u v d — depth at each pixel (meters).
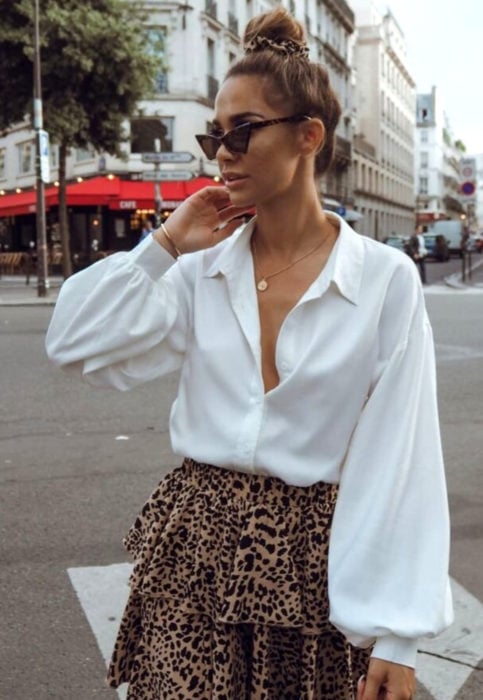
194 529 1.48
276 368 1.45
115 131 22.02
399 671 1.31
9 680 2.89
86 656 3.06
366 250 1.48
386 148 67.56
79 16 20.11
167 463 5.58
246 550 1.43
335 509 1.42
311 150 1.45
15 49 20.20
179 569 1.49
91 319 1.52
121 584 3.66
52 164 33.56
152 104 29.83
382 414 1.41
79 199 29.11
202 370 1.51
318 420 1.43
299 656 1.48
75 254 31.28
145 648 1.53
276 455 1.43
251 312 1.47
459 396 7.86
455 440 6.21
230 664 1.44
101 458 5.71
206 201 1.56
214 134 1.48
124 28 20.72
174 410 1.58
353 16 55.44
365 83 63.38
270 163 1.42
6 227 35.59
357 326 1.43
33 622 3.31
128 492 4.95
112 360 1.52
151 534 1.53
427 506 1.37
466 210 25.70
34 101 18.84
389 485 1.37
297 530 1.45
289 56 1.43
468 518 4.51
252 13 36.22
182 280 1.58
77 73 20.45
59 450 5.93
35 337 12.09
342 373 1.42
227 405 1.48
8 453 5.86
